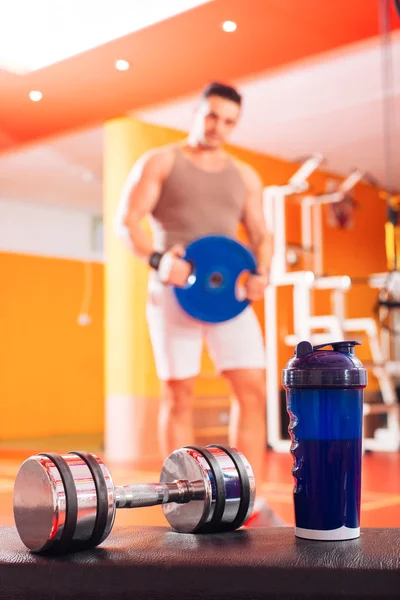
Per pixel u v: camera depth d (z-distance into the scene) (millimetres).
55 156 7250
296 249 6422
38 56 3883
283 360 6699
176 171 3473
